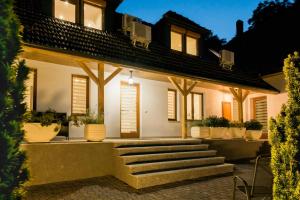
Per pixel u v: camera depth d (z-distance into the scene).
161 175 7.64
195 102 16.20
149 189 7.16
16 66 3.13
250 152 12.89
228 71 16.11
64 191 6.81
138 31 13.09
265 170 5.14
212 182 7.97
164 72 11.28
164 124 14.54
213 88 16.47
